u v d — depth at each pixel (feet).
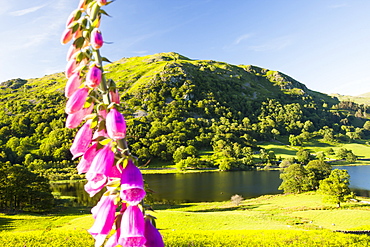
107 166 6.61
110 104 7.07
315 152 517.55
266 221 128.88
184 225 118.32
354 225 123.75
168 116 612.29
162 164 447.83
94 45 6.95
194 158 425.69
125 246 6.66
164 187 269.64
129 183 6.54
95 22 7.43
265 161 454.40
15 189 176.24
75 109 6.97
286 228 115.24
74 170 376.89
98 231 6.72
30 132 536.83
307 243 73.05
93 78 6.72
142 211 7.23
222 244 73.15
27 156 403.75
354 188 246.06
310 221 132.77
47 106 627.46
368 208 159.74
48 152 437.58
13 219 144.87
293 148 554.87
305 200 194.49
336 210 156.04
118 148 7.11
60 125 529.04
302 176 226.58
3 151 414.62
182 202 208.03
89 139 7.16
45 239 74.13
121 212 7.37
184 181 302.25
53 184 307.99
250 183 282.36
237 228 114.52
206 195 230.89
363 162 437.58
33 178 190.60
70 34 7.41
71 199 224.94
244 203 197.77
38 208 176.35
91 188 7.02
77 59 7.20
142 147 476.54
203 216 134.41
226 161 400.67
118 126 6.58
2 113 593.42
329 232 86.74
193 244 72.43
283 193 230.27
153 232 7.22
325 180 171.83
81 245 66.95
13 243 69.97
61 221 136.26
